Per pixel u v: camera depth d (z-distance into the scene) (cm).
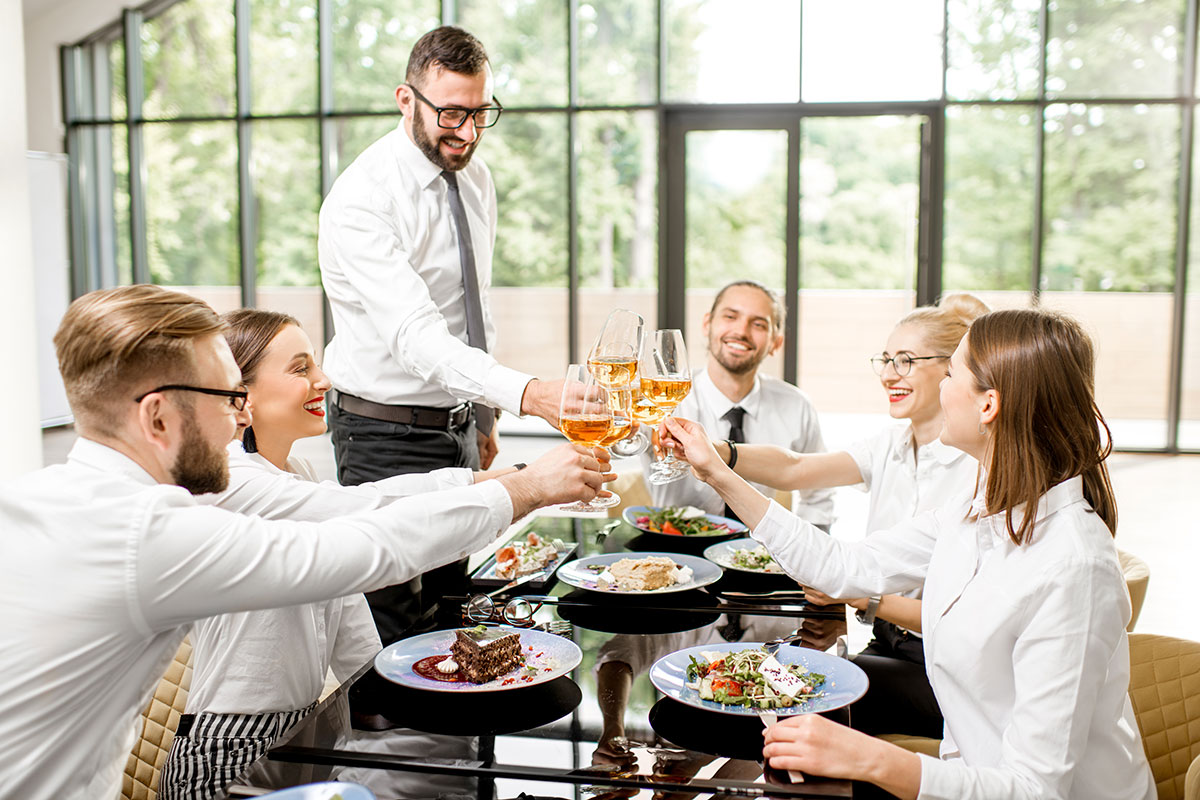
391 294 226
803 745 120
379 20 802
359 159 248
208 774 149
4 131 524
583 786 115
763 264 765
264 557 117
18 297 537
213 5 826
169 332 118
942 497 223
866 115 745
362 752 123
